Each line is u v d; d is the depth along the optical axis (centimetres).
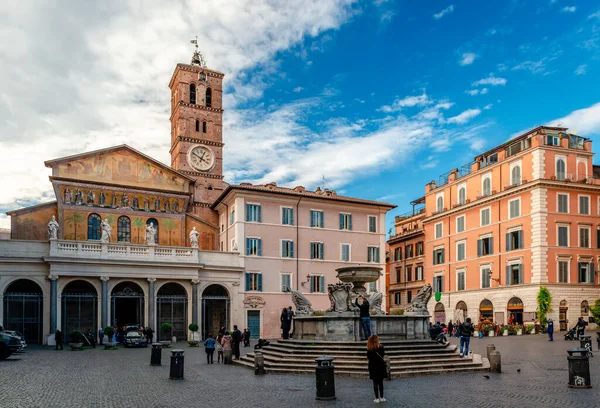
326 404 1689
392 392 1912
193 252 5478
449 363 2550
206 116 7481
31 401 1759
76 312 5281
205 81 7606
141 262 5141
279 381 2239
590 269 5969
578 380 1959
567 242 5894
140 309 5253
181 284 5400
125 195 5925
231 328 5612
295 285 6078
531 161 5988
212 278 5603
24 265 4797
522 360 3006
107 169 5897
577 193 6022
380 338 2802
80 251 4984
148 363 3094
